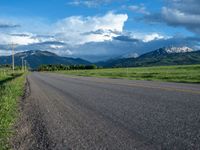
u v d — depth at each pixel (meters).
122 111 13.41
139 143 7.83
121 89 26.38
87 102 17.48
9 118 11.65
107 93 22.84
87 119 11.75
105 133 9.15
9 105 14.79
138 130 9.39
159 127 9.76
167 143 7.75
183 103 15.59
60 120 11.86
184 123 10.31
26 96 23.31
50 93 25.19
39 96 22.92
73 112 13.82
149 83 34.81
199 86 28.23
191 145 7.49
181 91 22.67
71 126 10.51
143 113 12.67
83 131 9.58
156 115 12.06
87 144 7.94
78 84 36.78
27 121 12.02
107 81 42.41
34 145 8.09
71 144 8.02
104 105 15.76
